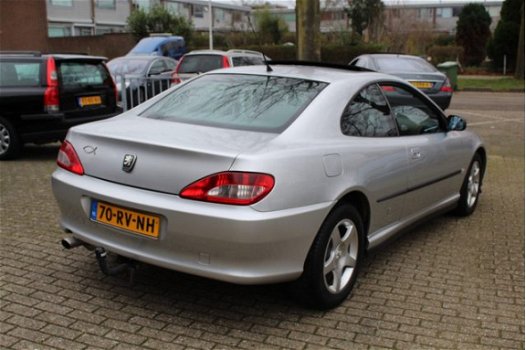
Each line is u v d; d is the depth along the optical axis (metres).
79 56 8.55
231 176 3.04
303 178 3.25
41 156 8.77
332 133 3.66
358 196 3.79
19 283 3.91
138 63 14.62
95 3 39.47
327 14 43.72
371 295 3.90
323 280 3.50
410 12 40.47
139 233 3.27
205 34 39.06
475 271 4.40
